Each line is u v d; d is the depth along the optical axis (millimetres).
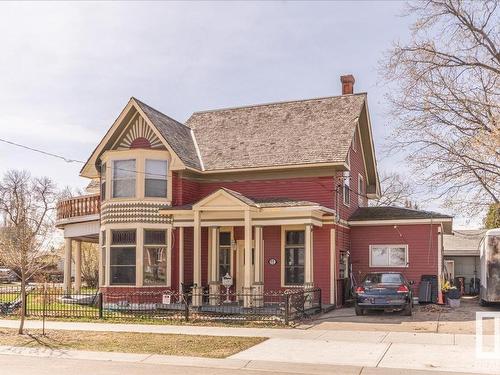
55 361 12531
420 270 25484
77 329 17391
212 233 23219
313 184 24266
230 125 28094
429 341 14570
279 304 21797
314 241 23969
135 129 25266
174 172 24609
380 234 26344
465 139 24688
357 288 20516
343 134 24797
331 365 11820
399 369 11367
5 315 21031
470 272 39375
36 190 59500
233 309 20828
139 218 23750
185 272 24328
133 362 12383
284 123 26906
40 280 26078
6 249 19000
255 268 22266
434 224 25531
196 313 20594
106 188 24641
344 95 27531
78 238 30969
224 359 12594
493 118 19156
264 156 24953
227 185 25641
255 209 21875
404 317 19922
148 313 20969
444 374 10922
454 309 23000
